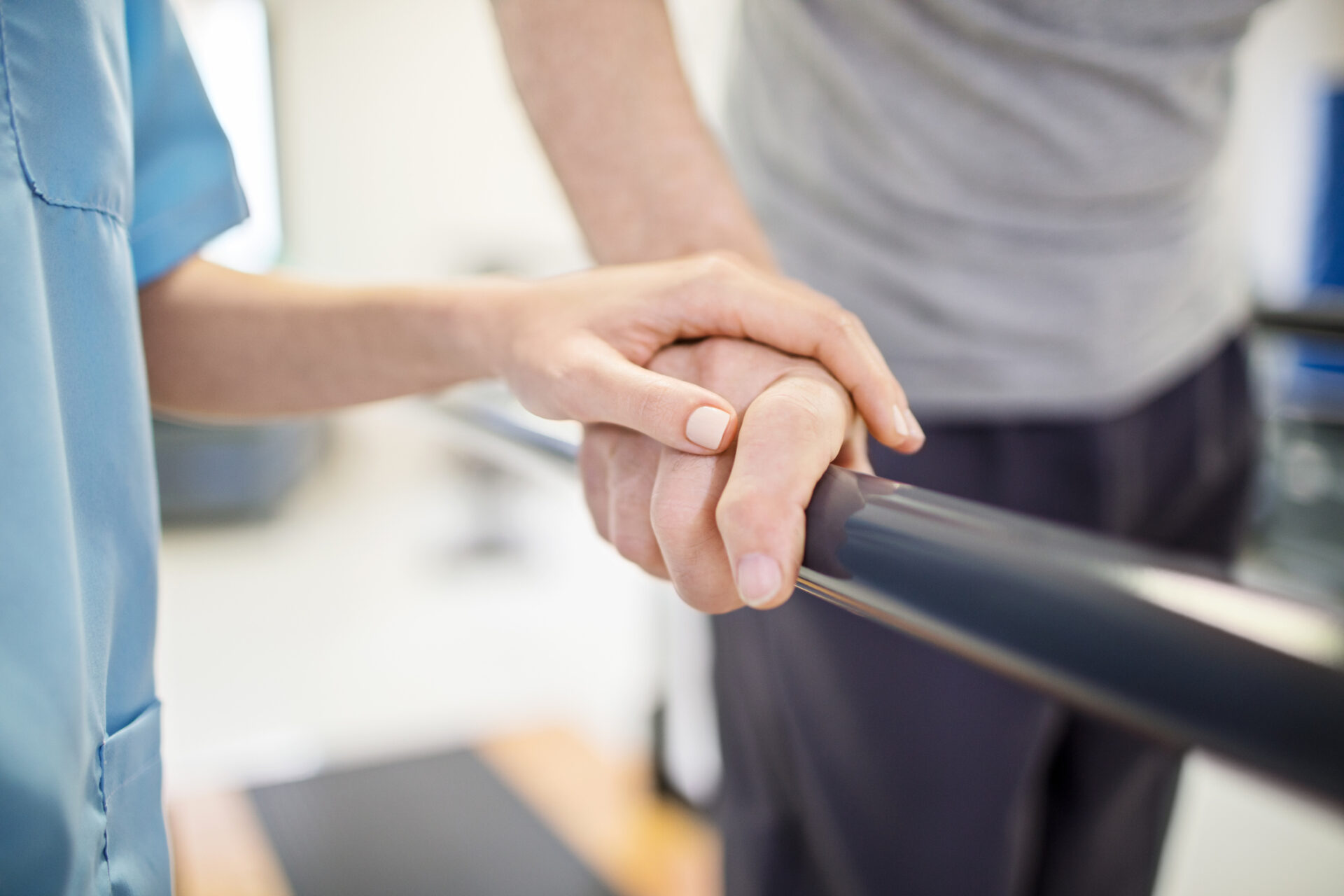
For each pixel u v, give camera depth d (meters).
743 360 0.56
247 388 0.66
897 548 0.43
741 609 0.85
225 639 2.85
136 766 0.53
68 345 0.50
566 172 0.66
